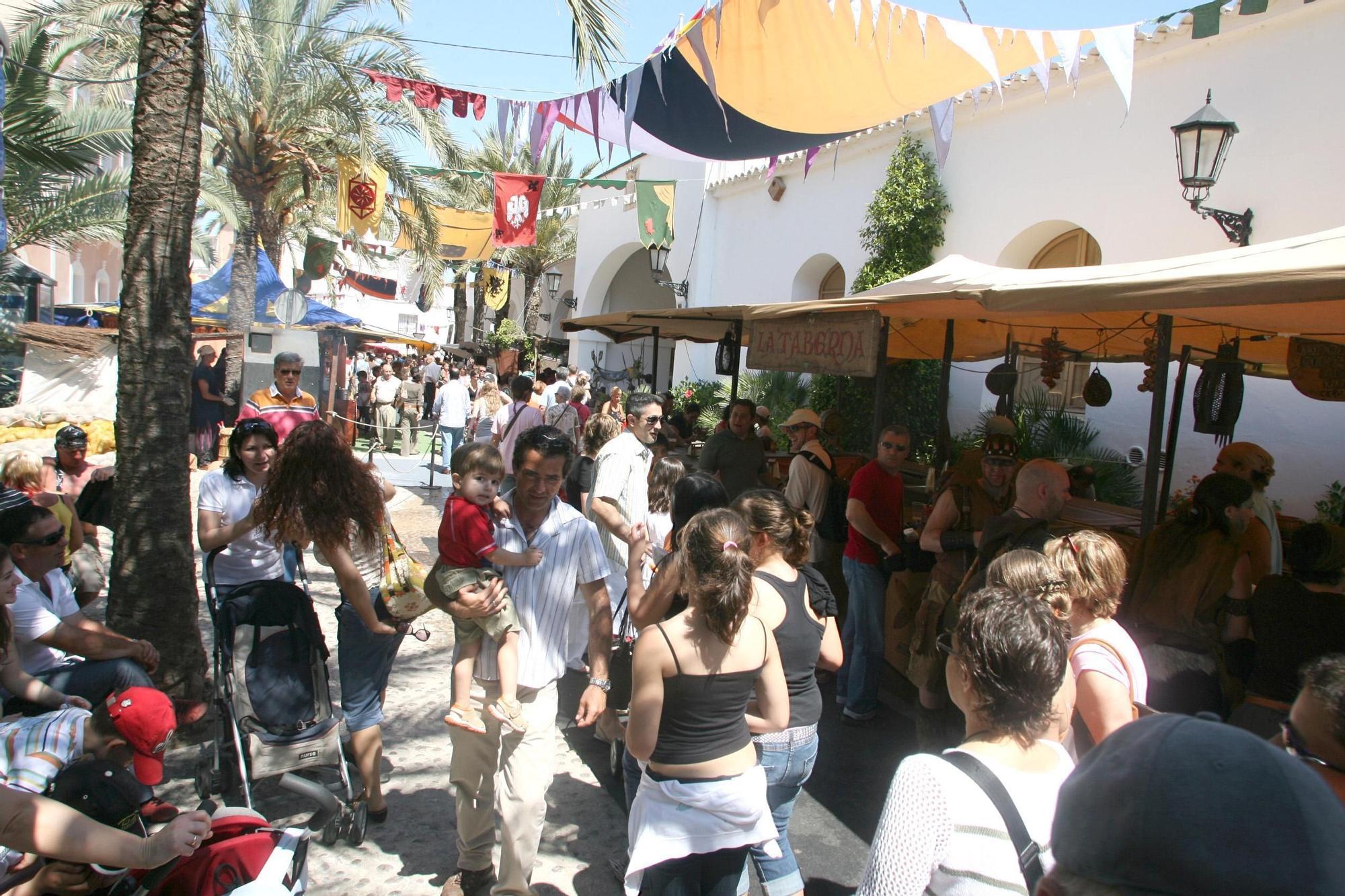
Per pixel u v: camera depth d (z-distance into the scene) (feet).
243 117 50.52
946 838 5.84
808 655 9.99
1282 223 27.07
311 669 12.12
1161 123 31.12
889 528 17.30
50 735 9.50
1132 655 8.63
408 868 11.81
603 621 11.13
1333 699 6.20
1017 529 11.78
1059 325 21.98
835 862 12.59
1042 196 36.09
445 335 184.24
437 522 35.27
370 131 48.34
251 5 48.83
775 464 30.58
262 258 63.36
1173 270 13.01
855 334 18.99
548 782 10.57
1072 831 3.30
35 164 34.55
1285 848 2.85
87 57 45.85
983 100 38.81
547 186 79.15
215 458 42.75
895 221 42.19
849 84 20.66
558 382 49.26
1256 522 13.56
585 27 20.48
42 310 61.41
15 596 10.36
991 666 6.23
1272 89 27.48
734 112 23.15
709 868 8.60
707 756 8.39
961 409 42.68
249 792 11.51
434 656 20.39
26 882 8.24
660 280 42.47
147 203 14.19
